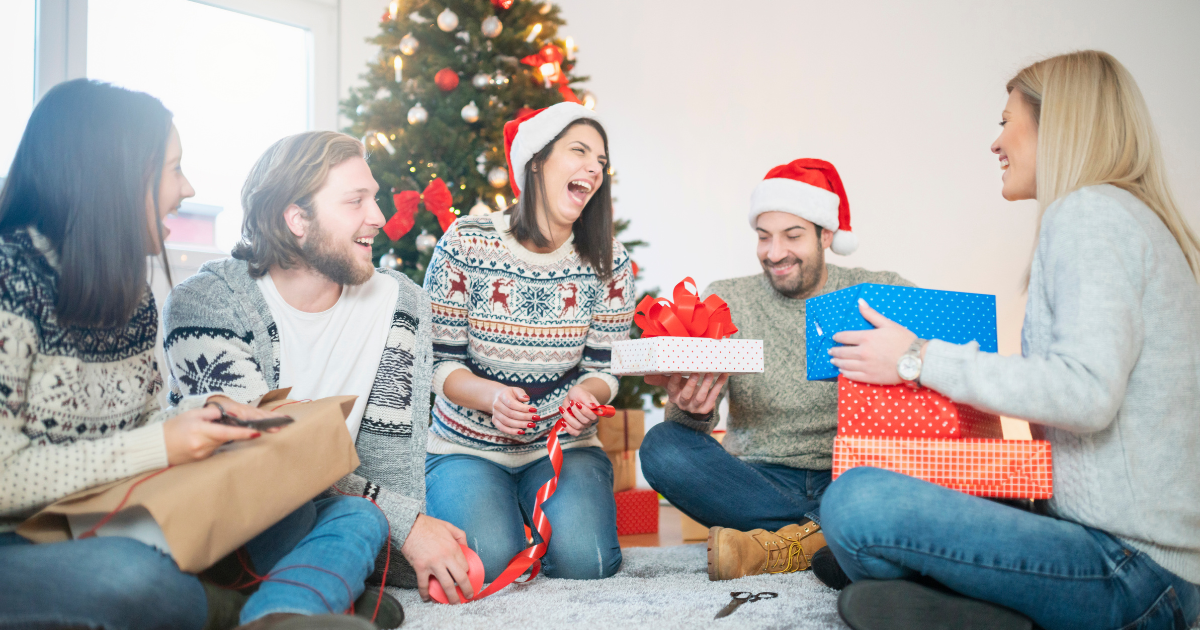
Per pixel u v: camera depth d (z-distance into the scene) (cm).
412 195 229
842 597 96
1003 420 295
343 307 127
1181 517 92
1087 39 326
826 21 374
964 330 112
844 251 176
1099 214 95
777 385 164
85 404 89
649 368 136
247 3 337
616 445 241
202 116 328
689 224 391
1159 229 96
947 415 104
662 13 400
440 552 114
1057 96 106
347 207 118
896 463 104
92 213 85
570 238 161
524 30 274
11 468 77
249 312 118
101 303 86
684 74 396
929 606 95
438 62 262
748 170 382
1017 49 338
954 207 347
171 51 319
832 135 370
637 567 153
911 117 356
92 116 86
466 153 255
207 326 114
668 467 152
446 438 159
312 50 357
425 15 269
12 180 87
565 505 144
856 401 108
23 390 81
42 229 85
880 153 361
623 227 279
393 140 254
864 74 366
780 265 167
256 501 83
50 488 78
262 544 102
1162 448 92
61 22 285
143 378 99
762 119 382
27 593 69
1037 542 93
